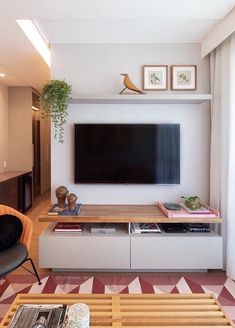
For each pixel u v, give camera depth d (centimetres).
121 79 310
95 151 307
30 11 223
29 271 263
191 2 212
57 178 314
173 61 311
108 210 291
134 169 309
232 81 255
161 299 161
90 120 311
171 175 310
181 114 314
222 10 227
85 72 309
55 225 292
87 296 162
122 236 265
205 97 284
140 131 307
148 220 265
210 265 266
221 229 279
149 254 264
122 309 151
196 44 310
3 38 278
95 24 262
